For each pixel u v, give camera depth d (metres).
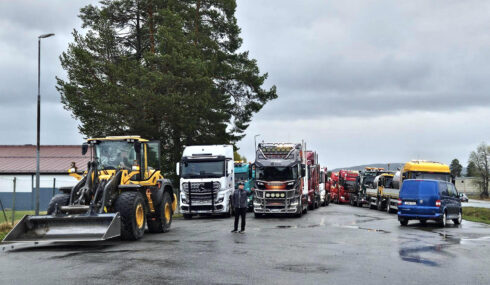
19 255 13.09
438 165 32.47
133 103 34.69
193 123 36.44
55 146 59.12
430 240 17.39
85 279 9.69
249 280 9.69
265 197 28.92
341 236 18.28
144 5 38.44
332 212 35.72
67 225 14.67
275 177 29.08
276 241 16.44
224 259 12.31
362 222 25.80
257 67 41.56
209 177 29.33
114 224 14.60
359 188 50.62
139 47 39.88
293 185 29.08
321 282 9.59
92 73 35.81
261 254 13.28
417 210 23.97
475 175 124.31
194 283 9.34
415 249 14.74
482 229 22.94
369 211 39.06
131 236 16.09
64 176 51.59
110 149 17.67
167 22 36.66
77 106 35.38
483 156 122.06
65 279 9.70
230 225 23.67
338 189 60.81
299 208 29.42
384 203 40.09
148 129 35.06
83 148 17.67
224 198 29.31
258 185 29.22
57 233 14.45
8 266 11.32
